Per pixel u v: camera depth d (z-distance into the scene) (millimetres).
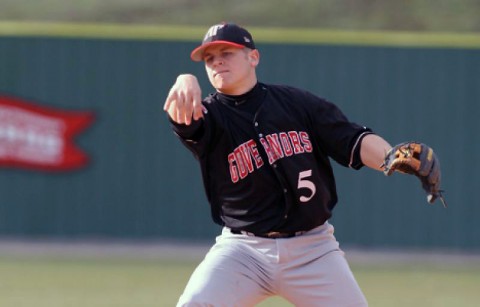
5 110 49125
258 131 16594
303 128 16797
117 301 32344
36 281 36938
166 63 48750
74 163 49156
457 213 47688
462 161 47594
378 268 42625
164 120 48906
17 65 48938
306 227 16828
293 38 48031
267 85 17156
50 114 49094
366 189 47781
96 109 49062
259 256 16875
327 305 16938
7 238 49281
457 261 45094
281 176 16547
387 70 47625
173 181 48938
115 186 49219
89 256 44469
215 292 16422
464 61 47469
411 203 47719
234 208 17016
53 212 49344
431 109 47656
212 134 16688
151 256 44781
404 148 15227
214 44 16281
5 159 49219
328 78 47781
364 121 47875
